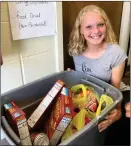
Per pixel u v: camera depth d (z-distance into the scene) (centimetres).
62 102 63
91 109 69
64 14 90
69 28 97
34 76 83
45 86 77
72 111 61
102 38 81
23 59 75
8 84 75
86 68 91
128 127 90
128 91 97
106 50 83
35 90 74
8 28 66
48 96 69
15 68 74
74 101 72
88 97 73
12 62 72
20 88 69
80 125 62
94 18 76
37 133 64
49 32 79
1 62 61
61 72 82
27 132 57
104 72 87
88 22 77
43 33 77
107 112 57
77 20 84
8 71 73
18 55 73
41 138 59
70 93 69
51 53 85
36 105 76
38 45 78
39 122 69
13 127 59
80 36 86
